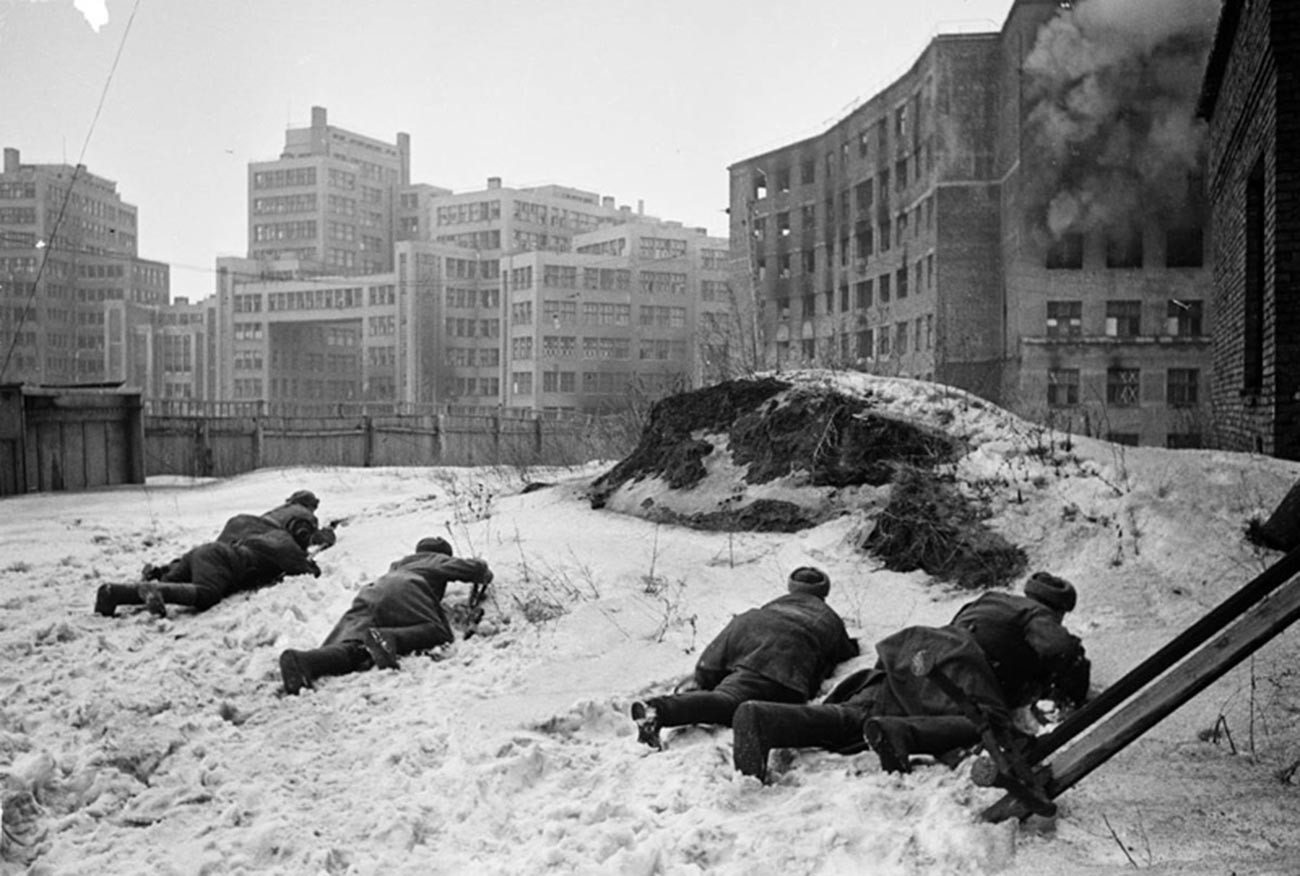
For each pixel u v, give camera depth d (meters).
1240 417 12.70
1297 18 10.10
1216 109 16.02
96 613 8.77
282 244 144.25
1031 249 47.53
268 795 5.09
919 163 54.78
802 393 10.49
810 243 67.31
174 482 22.61
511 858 4.36
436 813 4.87
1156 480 8.41
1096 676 5.81
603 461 17.53
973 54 51.84
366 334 122.75
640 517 10.31
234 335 129.88
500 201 134.62
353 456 30.41
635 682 6.42
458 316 122.19
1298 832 4.02
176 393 134.50
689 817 4.54
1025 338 46.97
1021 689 5.18
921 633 4.93
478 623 7.86
